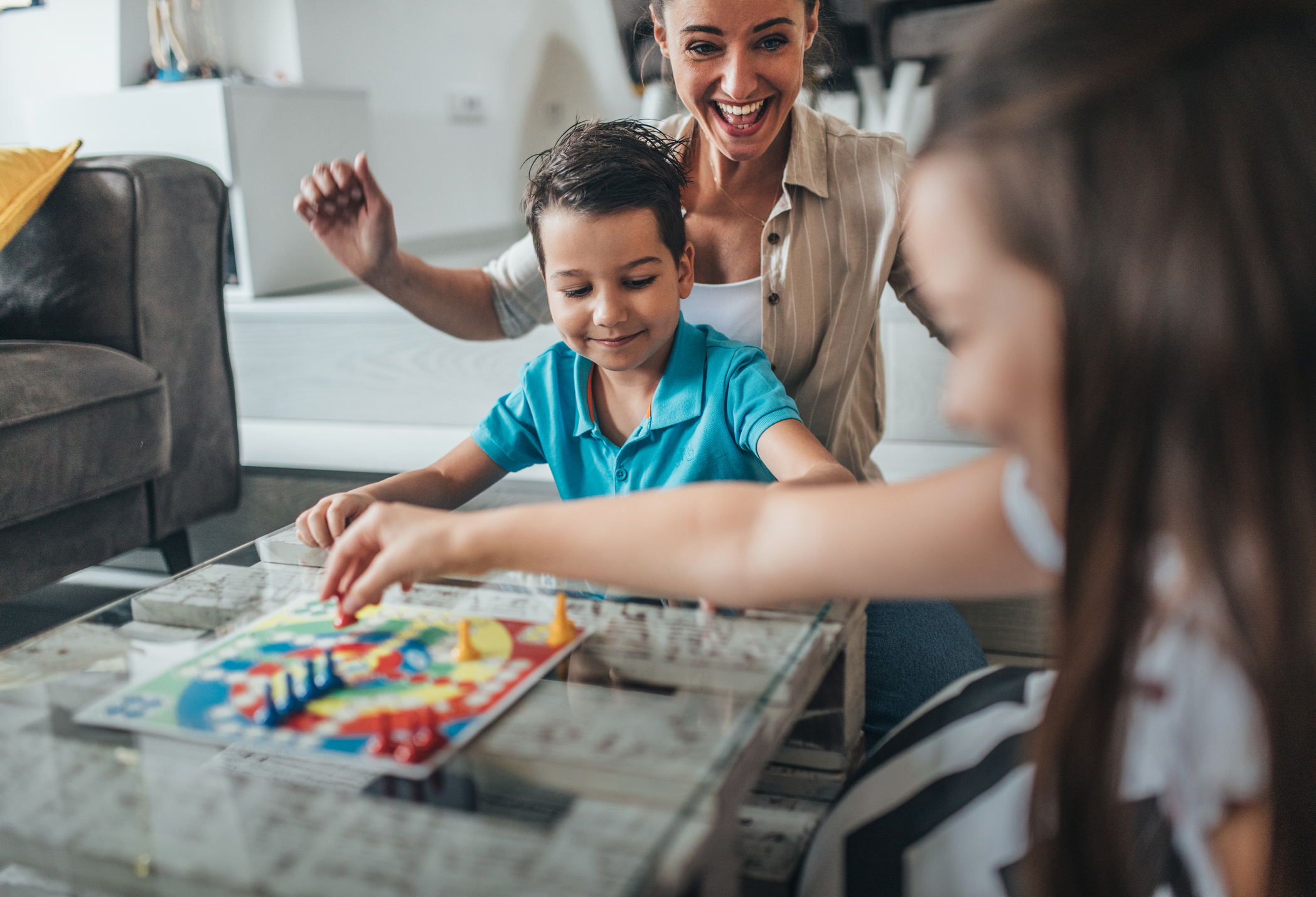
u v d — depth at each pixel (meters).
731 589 0.55
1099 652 0.39
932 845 0.56
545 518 0.60
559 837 0.46
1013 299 0.38
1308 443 0.35
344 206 1.11
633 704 0.58
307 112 2.70
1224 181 0.33
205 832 0.48
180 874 0.45
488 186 3.80
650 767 0.52
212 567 0.82
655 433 0.98
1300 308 0.34
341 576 0.68
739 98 0.99
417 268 1.17
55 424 1.49
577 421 1.02
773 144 1.11
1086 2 0.37
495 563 0.61
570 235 0.90
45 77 2.95
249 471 2.40
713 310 1.14
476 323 1.25
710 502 0.57
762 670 0.62
